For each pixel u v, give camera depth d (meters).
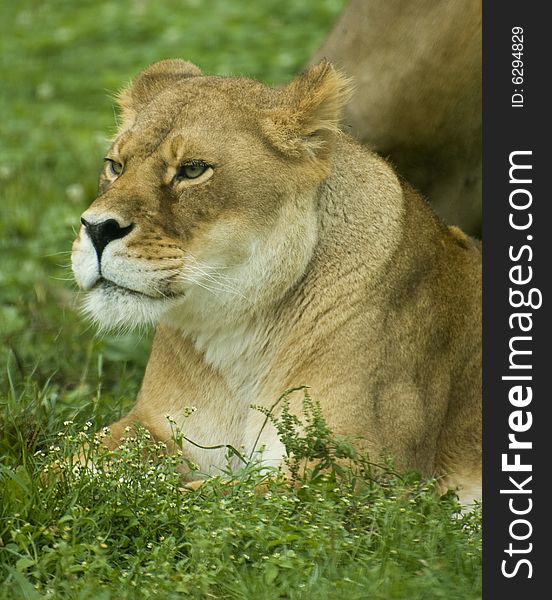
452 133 19.03
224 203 14.47
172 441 15.51
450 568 12.06
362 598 11.22
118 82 38.12
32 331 20.38
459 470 16.16
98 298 14.31
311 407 14.15
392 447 15.00
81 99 37.25
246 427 15.27
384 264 15.23
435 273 15.96
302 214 14.88
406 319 15.37
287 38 41.31
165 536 12.81
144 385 16.06
